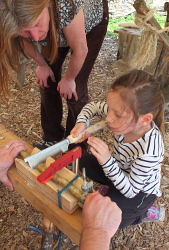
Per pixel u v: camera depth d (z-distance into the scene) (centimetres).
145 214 142
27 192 94
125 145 117
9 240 145
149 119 105
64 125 228
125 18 506
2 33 87
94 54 156
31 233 149
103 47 390
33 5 82
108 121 107
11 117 241
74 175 89
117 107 102
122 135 118
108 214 76
